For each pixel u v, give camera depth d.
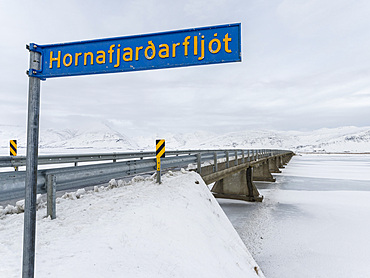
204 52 1.98
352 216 14.48
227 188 21.36
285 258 9.55
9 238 3.19
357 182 28.59
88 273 2.49
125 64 2.01
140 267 2.88
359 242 10.69
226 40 1.97
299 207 17.41
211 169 11.26
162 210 4.82
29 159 1.60
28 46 1.76
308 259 9.34
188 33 2.01
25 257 1.56
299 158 106.94
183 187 6.87
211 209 6.80
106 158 11.57
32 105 1.69
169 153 11.80
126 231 3.62
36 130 1.67
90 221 3.90
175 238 4.00
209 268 3.67
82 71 1.95
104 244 3.13
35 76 1.79
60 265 2.55
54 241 3.12
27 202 1.58
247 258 5.59
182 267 3.28
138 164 7.13
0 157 7.33
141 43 2.03
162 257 3.30
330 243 10.73
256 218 15.19
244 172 20.78
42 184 4.02
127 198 5.50
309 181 30.41
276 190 24.72
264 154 29.77
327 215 14.95
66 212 4.42
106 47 2.02
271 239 11.59
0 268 2.42
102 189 7.00
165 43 2.02
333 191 22.91
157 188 6.68
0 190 3.42
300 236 11.76
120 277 2.57
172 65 2.00
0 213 4.39
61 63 1.91
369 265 8.63
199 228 4.89
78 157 10.37
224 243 5.14
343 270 8.40
